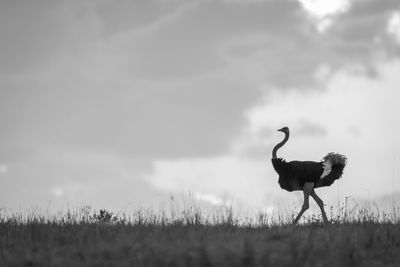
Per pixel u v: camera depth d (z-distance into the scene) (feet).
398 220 182.50
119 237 150.20
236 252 131.23
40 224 171.01
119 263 131.13
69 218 180.75
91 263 131.34
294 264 131.75
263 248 135.23
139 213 179.22
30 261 133.28
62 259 134.00
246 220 179.32
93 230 160.97
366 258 145.48
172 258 130.11
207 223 173.17
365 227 170.40
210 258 129.39
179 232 156.04
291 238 147.02
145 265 129.29
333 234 157.48
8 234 160.04
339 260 139.13
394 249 153.89
